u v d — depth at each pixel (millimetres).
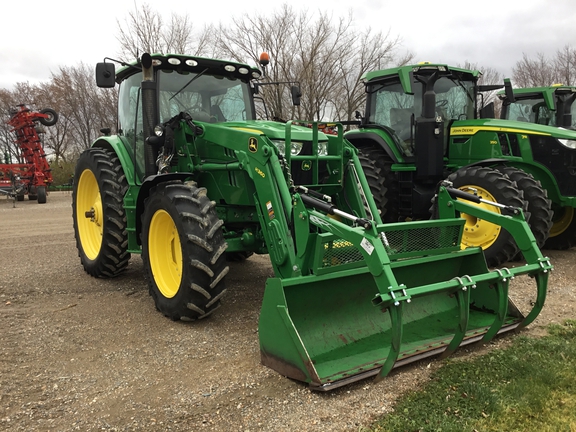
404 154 7312
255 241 4469
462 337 3195
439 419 2555
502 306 3395
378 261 2832
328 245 3293
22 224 11234
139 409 2750
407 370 3145
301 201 3377
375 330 3607
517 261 6301
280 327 3027
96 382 3102
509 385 2900
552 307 4465
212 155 4488
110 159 5711
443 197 4207
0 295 5090
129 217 5211
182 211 3926
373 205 4227
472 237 6105
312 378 2828
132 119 5273
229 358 3406
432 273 3971
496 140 6762
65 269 6340
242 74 5324
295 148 4258
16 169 17953
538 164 6531
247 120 5254
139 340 3787
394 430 2471
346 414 2641
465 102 7570
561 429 2465
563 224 7352
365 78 7848
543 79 25938
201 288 3865
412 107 7211
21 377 3182
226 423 2588
